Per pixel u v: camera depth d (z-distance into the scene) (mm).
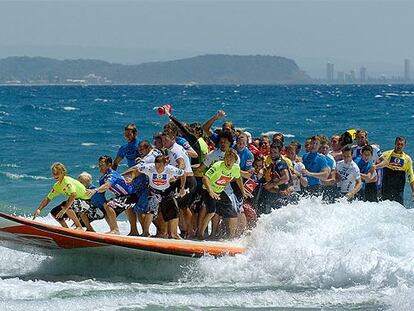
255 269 45000
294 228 49031
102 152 116812
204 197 48188
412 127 158750
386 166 59281
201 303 39031
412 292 39000
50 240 44000
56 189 45062
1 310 36406
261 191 52219
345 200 54031
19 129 153000
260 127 166375
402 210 51625
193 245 45625
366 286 42125
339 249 46219
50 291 40969
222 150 48156
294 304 39219
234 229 48531
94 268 46312
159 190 46281
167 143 46750
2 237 44531
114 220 46750
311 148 55656
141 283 43906
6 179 89688
